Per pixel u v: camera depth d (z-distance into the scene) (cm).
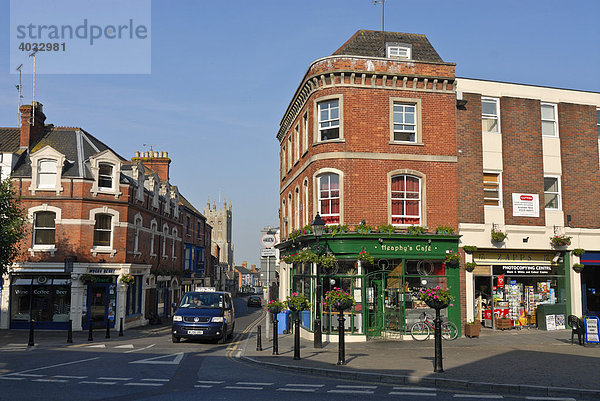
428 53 2205
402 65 2011
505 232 2075
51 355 1507
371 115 1970
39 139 3064
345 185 1927
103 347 1777
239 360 1425
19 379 1056
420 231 1925
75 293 2742
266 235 2095
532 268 2153
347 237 1877
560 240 2122
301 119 2300
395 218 1967
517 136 2159
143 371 1187
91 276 2744
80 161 2916
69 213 2777
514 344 1738
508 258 2122
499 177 2131
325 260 1777
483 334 2006
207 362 1366
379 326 1905
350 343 1814
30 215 2744
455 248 1981
